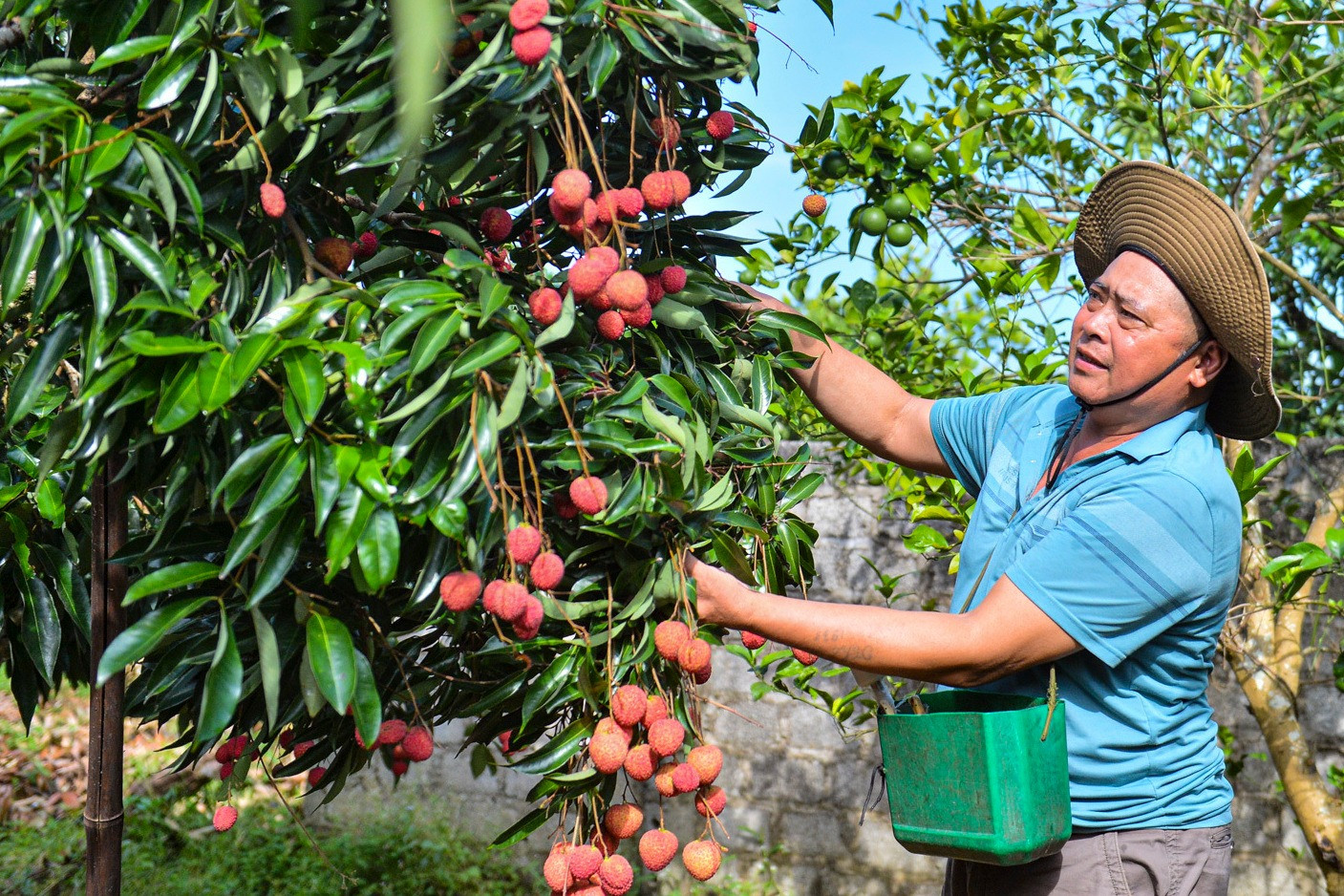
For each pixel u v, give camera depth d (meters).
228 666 1.20
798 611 1.52
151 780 5.32
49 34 1.59
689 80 1.46
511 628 1.46
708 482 1.50
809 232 2.97
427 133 1.41
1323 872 2.93
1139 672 1.66
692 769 1.46
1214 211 1.59
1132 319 1.66
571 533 1.42
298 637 1.34
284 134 1.28
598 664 1.47
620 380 1.54
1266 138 3.04
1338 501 3.08
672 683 1.52
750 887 4.50
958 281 3.01
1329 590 3.79
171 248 1.25
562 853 1.46
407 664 1.50
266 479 1.15
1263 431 1.82
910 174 2.42
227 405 1.23
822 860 4.47
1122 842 1.67
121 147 1.16
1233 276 1.58
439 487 1.22
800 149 2.29
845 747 4.48
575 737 1.45
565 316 1.31
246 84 1.24
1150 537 1.56
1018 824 1.46
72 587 1.83
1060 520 1.67
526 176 1.42
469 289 1.35
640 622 1.49
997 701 1.68
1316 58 3.01
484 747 1.84
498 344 1.20
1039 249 2.73
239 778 1.61
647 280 1.50
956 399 2.11
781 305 1.91
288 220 1.37
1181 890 1.66
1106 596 1.55
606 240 1.41
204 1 1.20
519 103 1.22
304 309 1.22
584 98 1.41
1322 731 3.82
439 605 1.28
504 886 4.74
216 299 1.26
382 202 1.36
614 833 1.50
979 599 1.80
